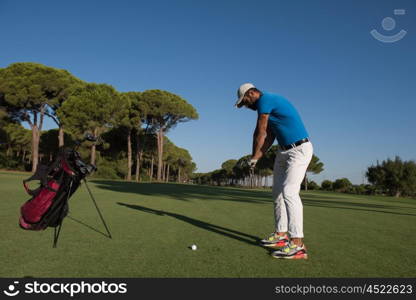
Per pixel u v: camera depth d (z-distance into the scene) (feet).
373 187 124.36
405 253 10.33
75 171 9.80
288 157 10.24
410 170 110.73
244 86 10.68
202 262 8.50
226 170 244.22
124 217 16.08
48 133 115.65
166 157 156.46
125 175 108.06
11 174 66.59
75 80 91.09
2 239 10.41
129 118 104.78
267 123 10.72
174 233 12.35
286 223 10.91
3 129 108.68
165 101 103.45
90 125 81.97
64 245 9.84
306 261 9.05
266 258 9.17
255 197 39.75
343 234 13.79
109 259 8.48
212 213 19.54
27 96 77.56
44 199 9.46
